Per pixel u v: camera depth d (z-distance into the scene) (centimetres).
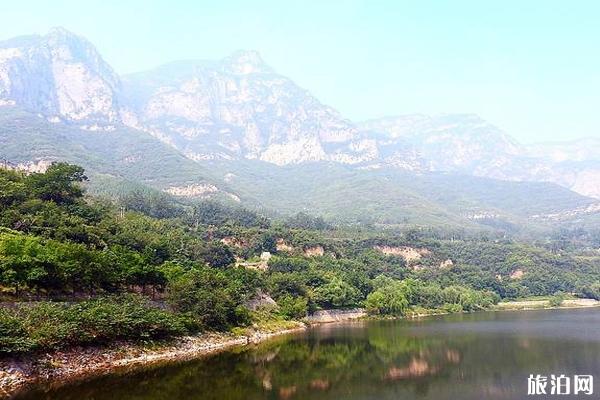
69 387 6147
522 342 10650
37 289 8506
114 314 8012
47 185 13000
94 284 9575
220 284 11894
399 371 7875
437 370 7938
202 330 10431
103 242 11538
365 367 8181
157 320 8681
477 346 10212
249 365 8188
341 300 17275
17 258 8169
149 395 6003
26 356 6544
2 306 7531
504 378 7344
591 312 19588
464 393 6556
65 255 8888
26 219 10625
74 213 12800
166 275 11056
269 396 6300
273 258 18788
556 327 13562
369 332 13062
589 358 8719
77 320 7338
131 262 10288
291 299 15175
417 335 12238
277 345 10531
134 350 8206
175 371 7425
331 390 6681
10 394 5728
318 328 14275
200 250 16375
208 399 5966
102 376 6800
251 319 12681
